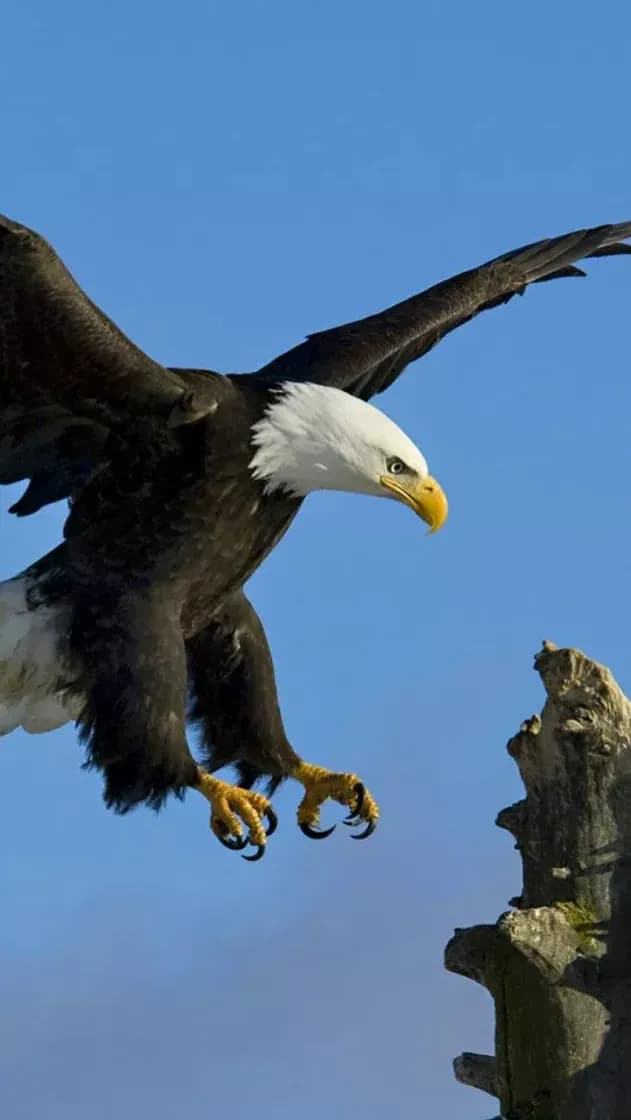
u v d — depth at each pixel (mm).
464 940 8367
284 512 12570
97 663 12156
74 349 11664
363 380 14188
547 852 8109
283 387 12523
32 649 12250
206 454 12078
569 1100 7969
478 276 15211
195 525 12172
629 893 7918
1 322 11586
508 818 8320
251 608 13266
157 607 12234
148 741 12086
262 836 12383
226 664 13188
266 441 12211
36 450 12492
